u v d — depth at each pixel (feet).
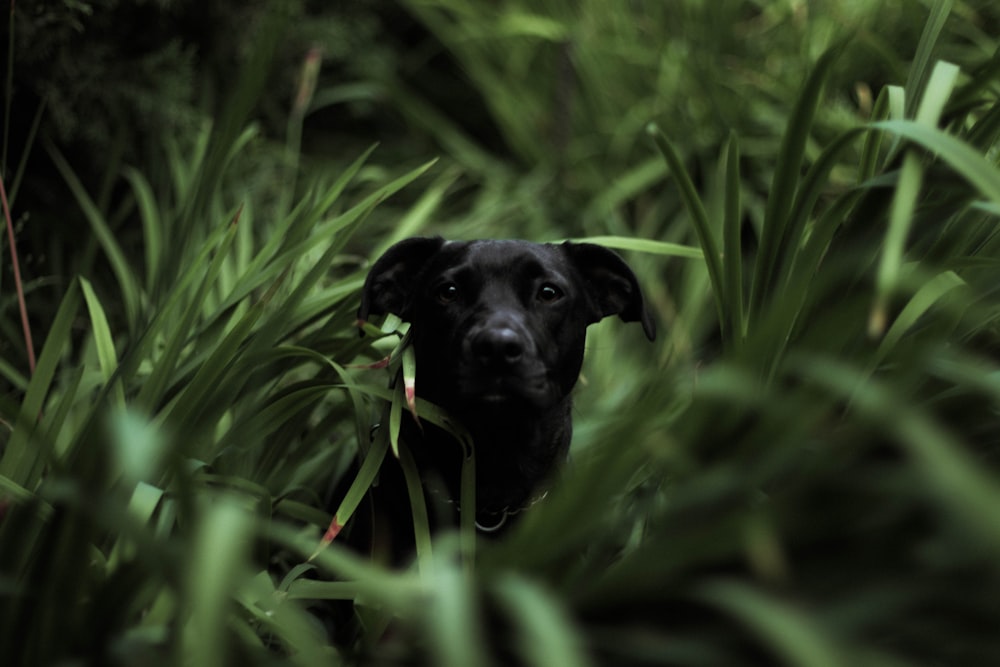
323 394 7.36
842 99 13.80
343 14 15.34
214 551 4.07
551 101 16.44
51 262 11.42
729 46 15.39
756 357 4.85
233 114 8.30
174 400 7.13
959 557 4.17
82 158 12.03
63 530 4.65
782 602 4.46
